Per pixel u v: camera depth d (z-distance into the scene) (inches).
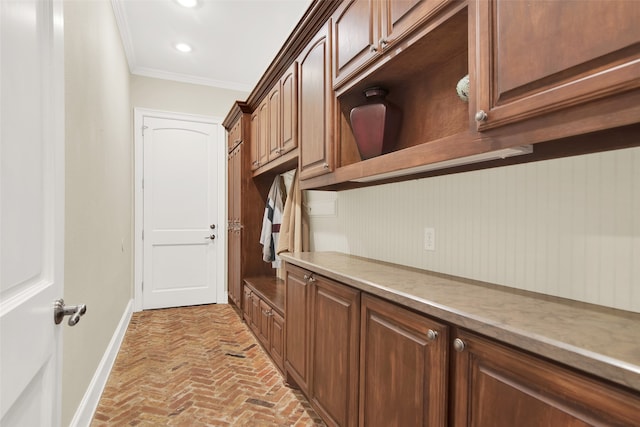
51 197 34.7
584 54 27.8
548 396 27.6
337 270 62.1
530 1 31.8
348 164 69.3
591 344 26.2
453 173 55.0
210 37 126.2
